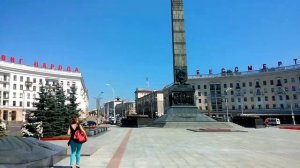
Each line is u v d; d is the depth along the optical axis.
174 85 46.53
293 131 34.84
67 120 28.23
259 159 12.40
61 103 29.08
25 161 8.94
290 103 101.44
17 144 10.35
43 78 106.00
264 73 107.56
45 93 28.16
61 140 24.00
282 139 22.95
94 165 10.79
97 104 73.44
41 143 11.86
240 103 111.00
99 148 16.31
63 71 112.75
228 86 113.81
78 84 116.94
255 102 108.56
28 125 25.56
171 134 28.64
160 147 17.08
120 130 36.81
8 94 94.56
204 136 25.98
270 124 70.62
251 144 18.95
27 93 99.69
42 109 27.38
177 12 48.94
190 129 36.12
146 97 139.25
